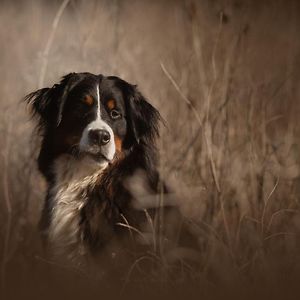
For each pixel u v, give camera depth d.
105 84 9.01
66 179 9.03
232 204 9.41
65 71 12.33
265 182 9.77
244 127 10.86
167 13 17.91
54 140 9.16
